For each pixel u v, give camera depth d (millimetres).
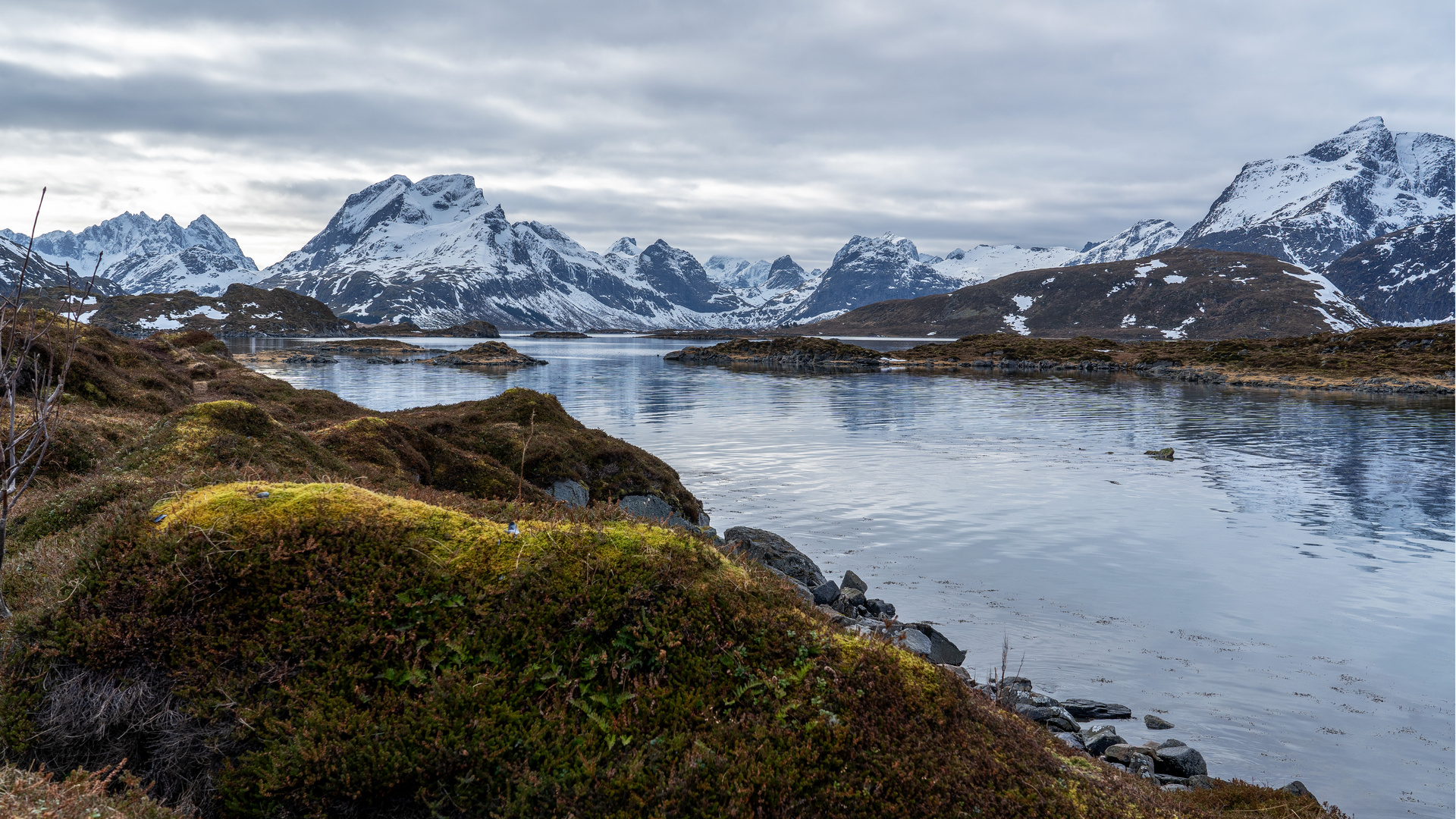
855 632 8477
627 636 7328
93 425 18797
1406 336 132375
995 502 35125
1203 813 8766
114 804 5750
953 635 19828
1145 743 14414
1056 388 107062
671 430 59500
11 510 11148
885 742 6953
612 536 8125
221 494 7734
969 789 6906
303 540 7359
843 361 175500
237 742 6434
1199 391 101688
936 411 75188
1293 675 17688
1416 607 22000
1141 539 28969
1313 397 92312
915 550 27484
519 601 7312
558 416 33031
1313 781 13375
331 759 6195
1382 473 42844
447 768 6301
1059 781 7672
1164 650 18984
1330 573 25031
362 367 146250
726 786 6352
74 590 6906
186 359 47938
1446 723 15523
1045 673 17641
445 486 23734
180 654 6680
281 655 6750
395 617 7074
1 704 6355
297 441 16344
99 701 6434
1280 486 39250
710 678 7191
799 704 7051
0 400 14648
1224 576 24750
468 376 122688
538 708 6734
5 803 5293
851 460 46281
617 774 6352
